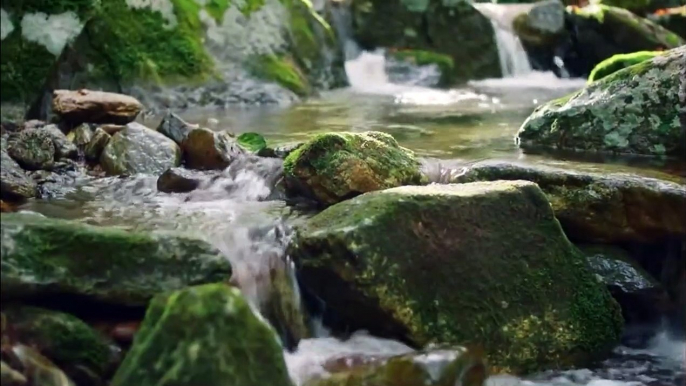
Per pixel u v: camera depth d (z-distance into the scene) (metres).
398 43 7.27
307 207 3.67
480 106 5.55
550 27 7.63
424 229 3.29
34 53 4.48
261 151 4.07
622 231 3.56
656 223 3.52
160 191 3.86
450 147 4.27
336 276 3.23
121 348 3.04
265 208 3.66
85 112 4.32
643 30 7.42
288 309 3.31
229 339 2.90
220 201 3.76
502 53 7.59
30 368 2.90
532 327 3.32
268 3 6.00
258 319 2.95
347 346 3.27
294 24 6.13
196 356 2.88
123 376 2.89
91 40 5.15
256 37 5.83
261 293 3.30
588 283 3.43
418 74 6.89
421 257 3.27
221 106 5.47
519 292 3.34
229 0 5.81
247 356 2.90
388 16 7.29
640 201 3.53
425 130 4.69
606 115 4.21
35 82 4.48
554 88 6.77
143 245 3.06
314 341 3.31
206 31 5.64
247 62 5.72
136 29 5.36
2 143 3.96
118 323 3.07
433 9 7.37
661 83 4.17
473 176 3.68
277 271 3.31
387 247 3.24
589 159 4.03
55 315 3.01
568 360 3.34
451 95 6.13
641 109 4.18
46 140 4.02
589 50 7.62
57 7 4.54
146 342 2.91
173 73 5.42
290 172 3.70
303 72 6.08
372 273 3.21
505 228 3.38
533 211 3.43
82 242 3.03
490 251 3.34
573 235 3.61
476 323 3.28
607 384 3.28
